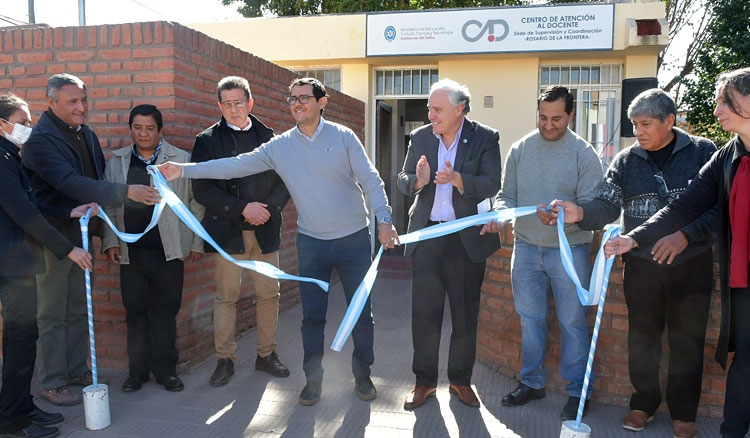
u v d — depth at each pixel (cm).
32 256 302
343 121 758
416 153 354
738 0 1015
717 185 268
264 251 388
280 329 521
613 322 351
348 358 440
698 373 305
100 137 414
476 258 340
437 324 355
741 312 253
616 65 819
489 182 331
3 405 303
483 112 836
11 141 304
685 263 300
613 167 322
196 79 429
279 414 341
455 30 789
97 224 371
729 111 244
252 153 353
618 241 273
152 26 401
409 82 874
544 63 833
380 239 328
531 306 350
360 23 822
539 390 362
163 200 322
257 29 860
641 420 318
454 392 371
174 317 382
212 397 366
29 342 306
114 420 331
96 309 412
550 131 322
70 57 417
